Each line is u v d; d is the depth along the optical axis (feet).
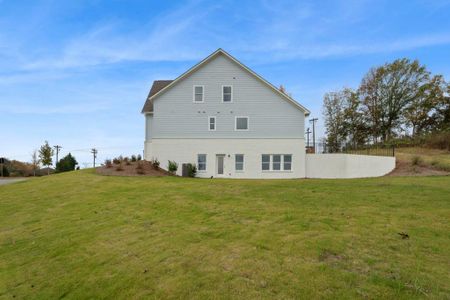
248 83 81.35
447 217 23.34
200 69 81.41
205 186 44.80
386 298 12.60
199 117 81.00
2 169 142.82
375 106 163.73
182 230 23.65
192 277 15.76
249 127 81.00
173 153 80.43
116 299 14.97
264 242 19.53
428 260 15.99
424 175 66.69
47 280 18.37
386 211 25.49
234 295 13.67
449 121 150.00
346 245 18.21
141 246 21.15
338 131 169.07
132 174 68.03
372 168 77.61
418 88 155.12
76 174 69.67
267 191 37.70
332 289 13.48
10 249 24.61
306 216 24.90
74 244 23.43
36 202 41.88
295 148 80.79
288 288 13.84
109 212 31.94
